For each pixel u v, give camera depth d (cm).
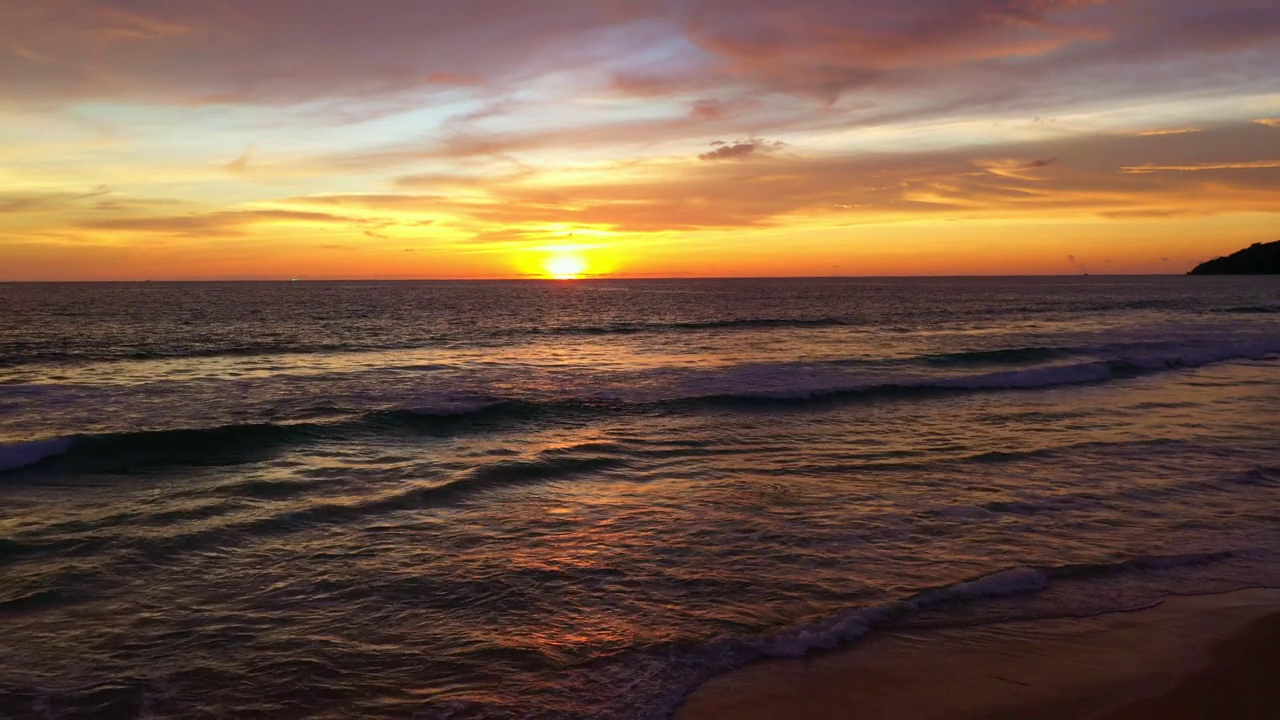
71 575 641
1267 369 2188
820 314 5262
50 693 456
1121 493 927
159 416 1395
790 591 633
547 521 816
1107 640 560
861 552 724
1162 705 478
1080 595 635
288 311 5372
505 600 611
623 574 666
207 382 1830
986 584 647
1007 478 998
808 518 827
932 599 620
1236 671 519
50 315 4619
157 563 677
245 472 1011
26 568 655
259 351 2591
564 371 2059
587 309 6119
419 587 635
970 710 466
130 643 526
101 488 926
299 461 1074
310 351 2614
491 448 1170
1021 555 720
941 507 867
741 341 3072
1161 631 575
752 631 560
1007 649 544
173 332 3400
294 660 507
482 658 516
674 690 479
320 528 784
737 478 1000
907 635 561
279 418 1378
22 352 2466
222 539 743
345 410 1459
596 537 763
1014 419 1427
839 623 571
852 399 1653
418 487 935
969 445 1198
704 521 816
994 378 1853
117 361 2269
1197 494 926
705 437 1258
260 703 454
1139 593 641
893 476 1009
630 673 499
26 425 1302
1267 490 945
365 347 2766
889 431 1314
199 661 503
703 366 2164
